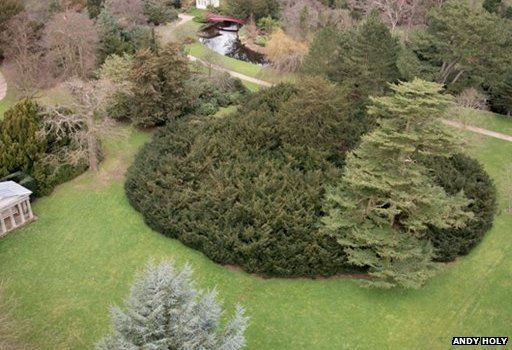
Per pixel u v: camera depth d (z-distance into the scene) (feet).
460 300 108.99
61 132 145.28
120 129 158.10
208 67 199.93
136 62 158.71
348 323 102.78
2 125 138.21
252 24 270.87
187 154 138.41
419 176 106.32
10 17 194.59
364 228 108.99
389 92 167.22
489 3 220.02
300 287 110.73
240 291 109.09
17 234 122.52
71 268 113.91
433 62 183.73
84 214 130.31
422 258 108.88
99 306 104.83
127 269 114.11
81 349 95.61
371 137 102.73
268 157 137.08
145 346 67.77
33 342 96.53
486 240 126.00
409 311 105.91
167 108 164.35
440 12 184.24
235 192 122.62
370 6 243.19
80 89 140.77
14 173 131.85
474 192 128.88
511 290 111.75
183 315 70.44
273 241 111.96
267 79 209.56
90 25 187.11
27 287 108.47
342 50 177.06
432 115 101.55
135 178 133.08
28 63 180.55
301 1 245.24
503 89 178.09
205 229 116.26
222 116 163.12
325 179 126.93
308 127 135.85
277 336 99.45
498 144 166.81
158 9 263.70
